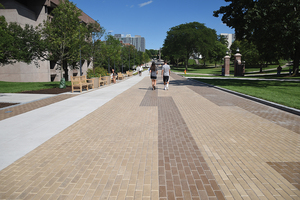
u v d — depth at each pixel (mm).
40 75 29297
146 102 9859
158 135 5172
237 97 11391
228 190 2883
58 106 8914
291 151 4203
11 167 3520
